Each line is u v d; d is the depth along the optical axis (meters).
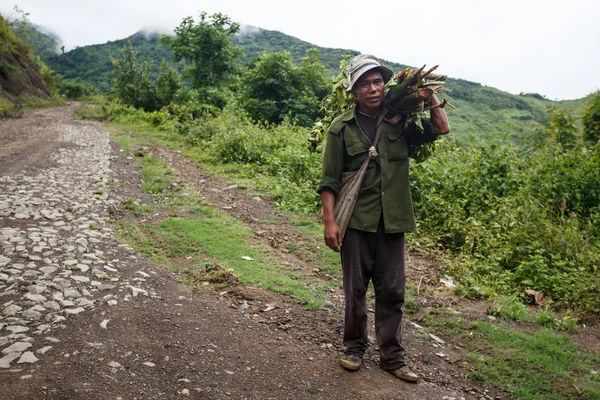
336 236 3.01
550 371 3.46
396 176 3.06
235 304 4.07
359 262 3.08
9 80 28.69
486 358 3.58
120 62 32.62
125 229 5.89
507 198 7.16
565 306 4.92
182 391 2.72
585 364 3.66
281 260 5.39
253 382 2.94
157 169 9.98
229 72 30.69
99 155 11.42
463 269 5.56
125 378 2.76
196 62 30.83
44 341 3.05
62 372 2.73
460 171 7.99
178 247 5.43
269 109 20.25
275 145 11.45
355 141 3.05
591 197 7.45
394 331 3.15
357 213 3.04
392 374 3.20
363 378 3.11
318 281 4.88
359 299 3.12
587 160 7.84
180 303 3.92
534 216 6.62
